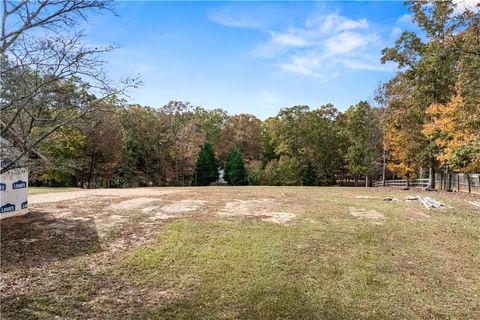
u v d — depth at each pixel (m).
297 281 5.85
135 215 10.29
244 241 7.85
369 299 5.28
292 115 42.12
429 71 19.98
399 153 24.08
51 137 5.74
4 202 9.32
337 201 13.97
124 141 34.53
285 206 12.38
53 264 6.33
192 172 38.44
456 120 16.53
